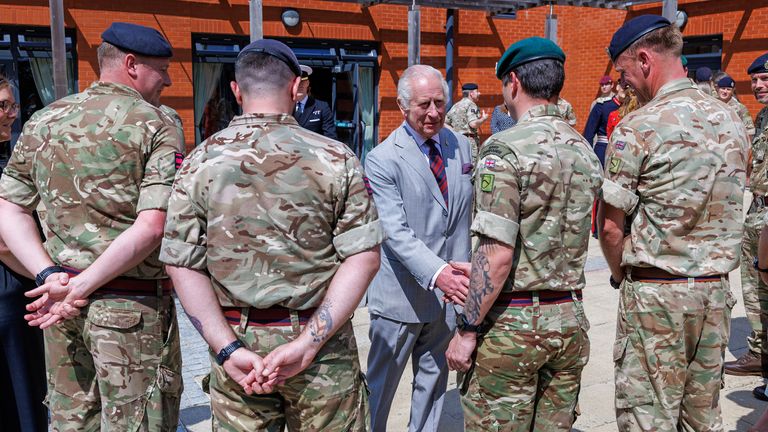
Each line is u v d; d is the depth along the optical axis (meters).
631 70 2.56
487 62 12.00
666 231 2.40
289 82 1.98
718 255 2.43
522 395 2.30
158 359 2.44
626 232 2.54
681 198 2.36
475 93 9.87
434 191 2.93
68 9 9.14
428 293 2.95
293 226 1.90
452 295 2.71
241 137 1.91
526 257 2.20
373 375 3.08
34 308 2.29
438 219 2.94
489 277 2.17
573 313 2.28
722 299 2.47
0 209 2.43
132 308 2.36
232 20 10.12
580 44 12.58
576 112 12.79
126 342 2.36
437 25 11.55
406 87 2.83
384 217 2.84
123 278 2.36
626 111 7.47
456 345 2.34
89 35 9.30
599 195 2.43
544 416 2.39
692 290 2.41
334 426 2.02
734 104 7.25
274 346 1.94
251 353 1.90
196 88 10.28
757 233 3.99
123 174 2.32
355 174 1.96
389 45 11.23
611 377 4.15
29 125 2.41
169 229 1.91
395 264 2.93
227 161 1.88
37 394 2.89
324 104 7.23
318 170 1.91
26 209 2.48
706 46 11.27
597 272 6.64
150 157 2.33
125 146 2.30
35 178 2.39
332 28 10.77
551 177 2.15
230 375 1.92
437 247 2.96
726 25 10.77
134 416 2.39
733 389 3.94
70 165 2.32
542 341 2.22
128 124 2.32
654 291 2.46
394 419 3.66
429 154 2.99
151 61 2.46
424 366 3.10
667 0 9.93
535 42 2.27
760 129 4.29
